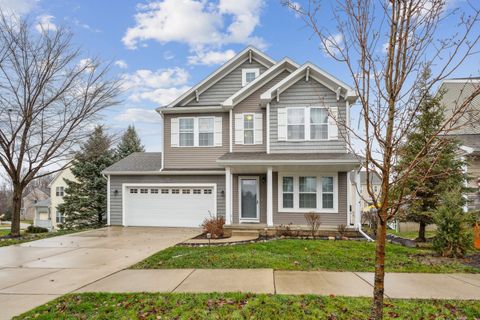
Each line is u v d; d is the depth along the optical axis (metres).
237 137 14.66
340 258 7.57
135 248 9.42
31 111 13.38
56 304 4.75
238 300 4.71
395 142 2.98
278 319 4.05
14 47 13.02
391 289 5.31
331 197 13.41
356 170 12.89
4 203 54.75
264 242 9.80
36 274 6.52
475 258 7.78
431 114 10.01
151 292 5.18
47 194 57.94
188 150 15.52
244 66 16.16
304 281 5.71
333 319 4.02
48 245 10.12
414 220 10.88
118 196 15.79
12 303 4.88
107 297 5.00
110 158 22.78
